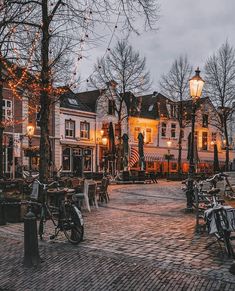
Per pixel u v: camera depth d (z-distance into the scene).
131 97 43.09
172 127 48.06
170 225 9.99
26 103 32.12
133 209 13.32
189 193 12.30
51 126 35.25
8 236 9.16
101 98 40.28
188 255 7.06
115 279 6.13
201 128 50.50
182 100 39.66
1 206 10.65
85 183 12.98
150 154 45.09
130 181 30.34
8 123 24.83
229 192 16.09
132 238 8.52
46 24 12.22
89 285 6.02
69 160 37.12
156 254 7.18
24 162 31.38
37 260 7.03
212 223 6.97
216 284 5.63
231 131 51.53
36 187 9.19
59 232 9.34
